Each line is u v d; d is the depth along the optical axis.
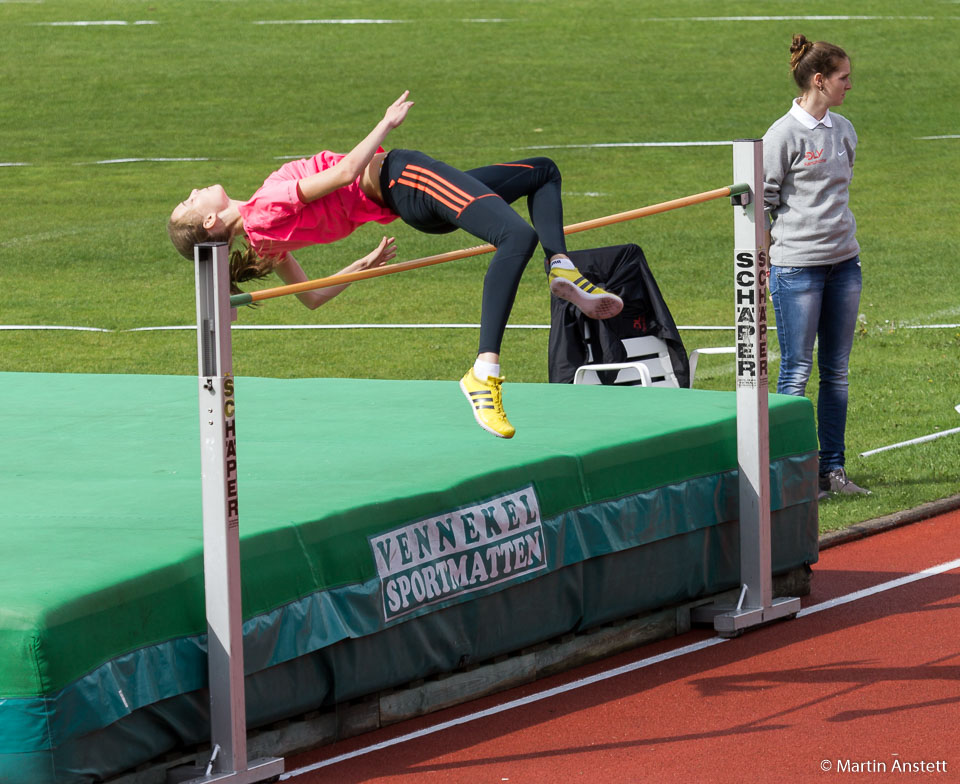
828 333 22.19
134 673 11.84
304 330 39.28
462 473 15.01
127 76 88.56
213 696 12.38
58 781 11.13
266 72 89.62
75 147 72.56
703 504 17.14
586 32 99.50
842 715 14.25
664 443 16.73
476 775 13.00
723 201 58.50
